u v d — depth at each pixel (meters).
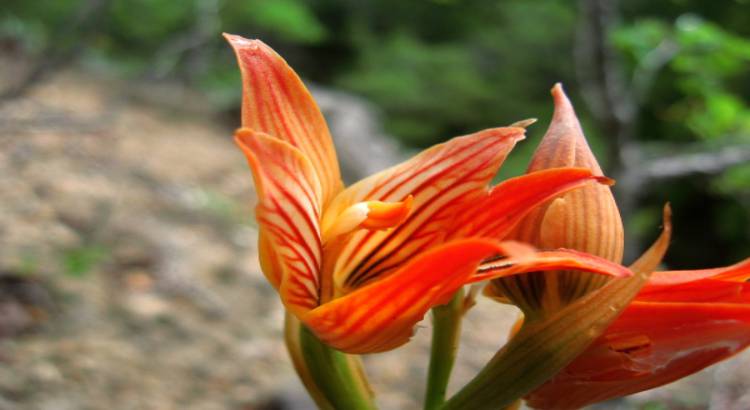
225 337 0.35
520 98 1.22
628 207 0.34
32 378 0.29
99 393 0.30
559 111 0.15
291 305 0.13
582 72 0.35
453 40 1.46
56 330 0.33
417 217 0.14
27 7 0.89
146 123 0.68
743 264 0.14
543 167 0.15
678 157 0.40
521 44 1.23
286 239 0.13
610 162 0.34
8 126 0.36
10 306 0.33
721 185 0.44
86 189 0.48
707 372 0.35
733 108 0.41
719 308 0.14
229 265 0.43
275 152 0.13
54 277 0.36
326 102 0.83
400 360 0.37
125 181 0.51
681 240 0.94
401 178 0.14
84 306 0.35
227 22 0.90
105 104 0.66
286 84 0.14
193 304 0.38
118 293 0.37
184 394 0.31
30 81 0.39
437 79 1.22
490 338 0.41
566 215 0.14
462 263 0.12
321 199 0.14
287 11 0.89
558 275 0.14
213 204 0.51
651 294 0.14
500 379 0.14
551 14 1.21
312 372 0.15
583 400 0.14
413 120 1.22
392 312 0.13
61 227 0.42
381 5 1.47
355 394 0.15
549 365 0.14
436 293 0.13
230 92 0.84
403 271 0.13
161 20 0.91
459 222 0.14
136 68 0.85
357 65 1.41
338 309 0.13
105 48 0.88
